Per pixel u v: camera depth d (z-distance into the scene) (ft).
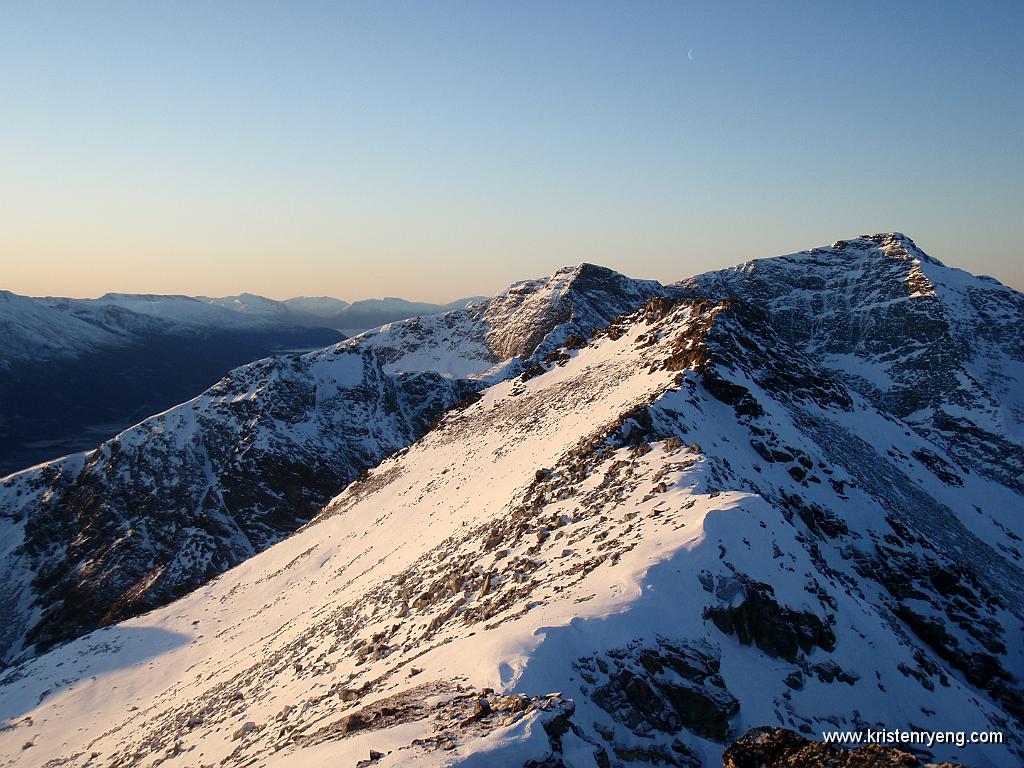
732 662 60.59
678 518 80.53
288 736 77.77
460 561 117.08
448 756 43.06
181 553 388.16
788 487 131.75
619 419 135.13
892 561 125.18
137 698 176.14
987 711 71.36
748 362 195.83
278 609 196.44
